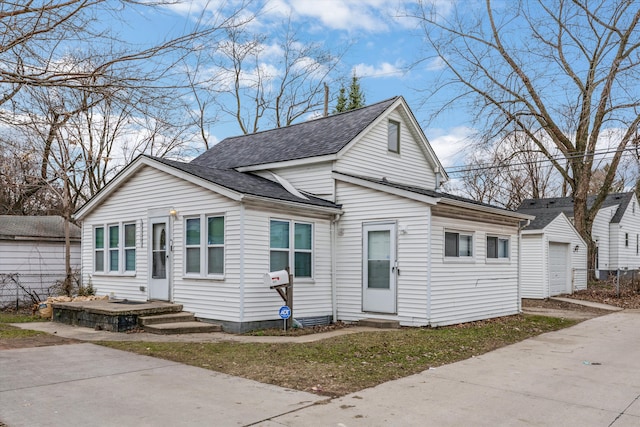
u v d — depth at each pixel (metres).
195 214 11.68
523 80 22.67
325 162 13.30
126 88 6.22
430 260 11.28
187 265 11.88
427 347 8.94
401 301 11.71
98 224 14.57
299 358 7.79
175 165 12.10
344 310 12.69
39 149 9.86
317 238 12.55
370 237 12.38
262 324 11.11
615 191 41.50
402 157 15.67
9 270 16.72
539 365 7.84
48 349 8.39
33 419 4.91
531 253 19.27
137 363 7.39
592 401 5.93
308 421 5.03
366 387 6.32
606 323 12.82
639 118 21.30
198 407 5.39
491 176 34.19
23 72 6.13
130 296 13.31
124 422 4.88
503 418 5.26
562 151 23.61
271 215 11.43
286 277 10.92
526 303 17.78
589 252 23.70
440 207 11.66
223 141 19.22
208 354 8.06
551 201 31.41
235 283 10.78
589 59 22.38
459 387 6.44
